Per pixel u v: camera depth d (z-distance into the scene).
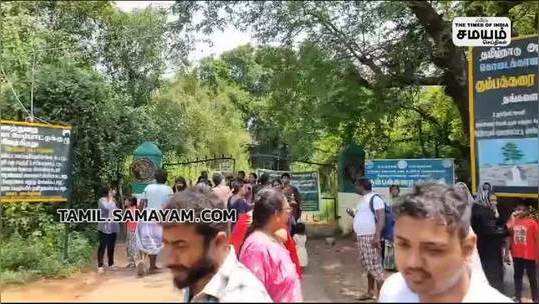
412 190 1.67
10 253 7.34
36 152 8.57
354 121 13.48
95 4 13.32
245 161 20.92
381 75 11.56
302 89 11.62
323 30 10.79
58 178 8.80
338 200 13.58
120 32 14.16
